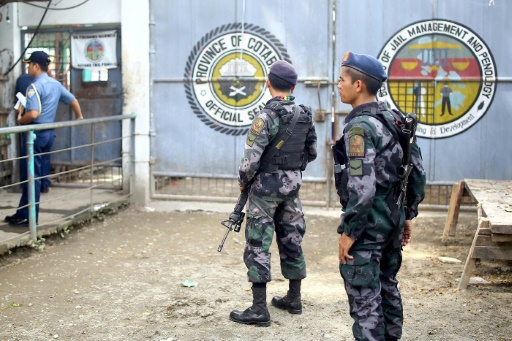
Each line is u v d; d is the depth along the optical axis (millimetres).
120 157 8336
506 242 4863
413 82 7668
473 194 5828
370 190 3092
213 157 8086
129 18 8031
